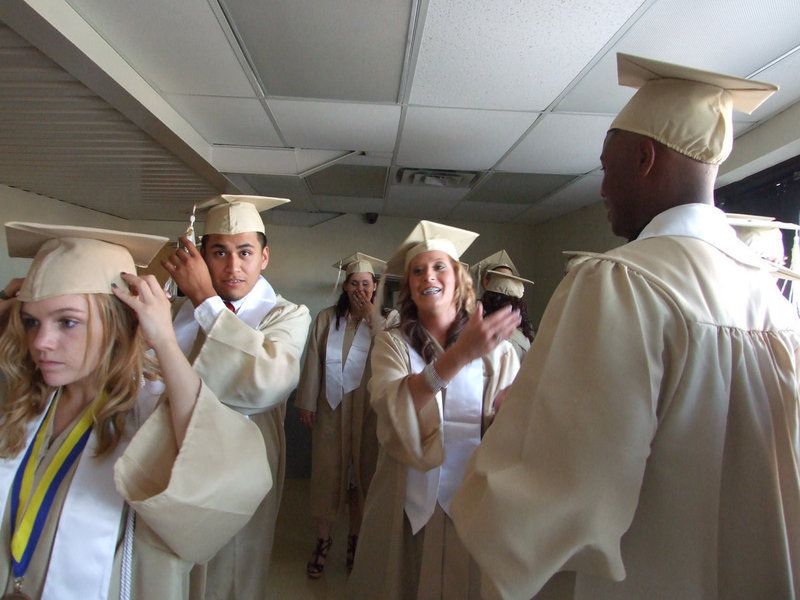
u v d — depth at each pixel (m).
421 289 1.25
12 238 0.72
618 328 0.52
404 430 1.04
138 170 2.34
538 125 2.00
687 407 0.51
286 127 2.12
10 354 0.72
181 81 1.69
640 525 0.53
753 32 1.27
